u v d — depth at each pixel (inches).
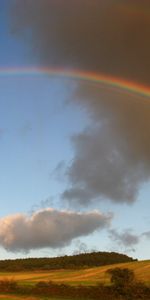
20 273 6658.5
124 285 3769.7
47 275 5930.1
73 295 3700.8
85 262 7859.3
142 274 4628.4
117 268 3917.3
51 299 3469.5
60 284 4104.3
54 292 3806.6
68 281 4766.2
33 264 7539.4
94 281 4645.7
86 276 5364.2
